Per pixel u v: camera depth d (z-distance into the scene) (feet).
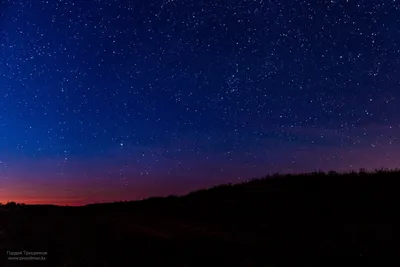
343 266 27.73
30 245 36.22
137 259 31.71
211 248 33.68
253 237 38.40
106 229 44.09
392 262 27.76
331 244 33.24
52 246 35.99
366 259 28.55
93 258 32.37
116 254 33.42
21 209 65.51
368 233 35.78
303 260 29.37
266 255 31.14
